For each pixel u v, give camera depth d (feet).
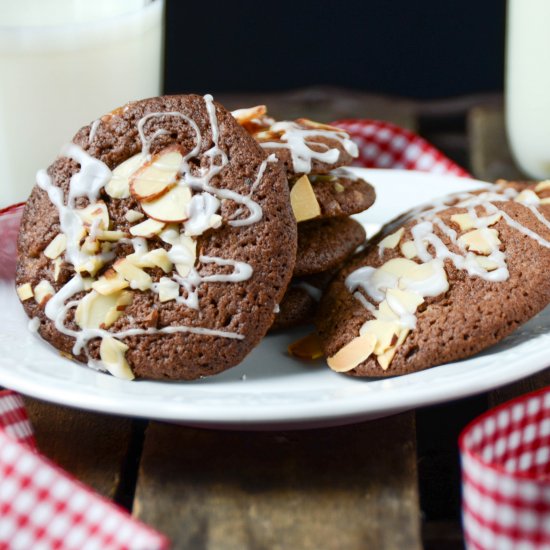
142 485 1.40
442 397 1.39
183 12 2.84
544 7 1.98
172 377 1.49
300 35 2.87
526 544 1.31
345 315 1.56
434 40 2.86
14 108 1.83
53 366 1.49
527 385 1.57
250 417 1.37
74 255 1.53
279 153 1.58
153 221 1.51
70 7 1.94
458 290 1.53
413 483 1.41
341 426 1.47
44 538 1.30
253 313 1.49
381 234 1.66
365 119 2.28
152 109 1.53
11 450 1.32
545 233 1.56
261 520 1.37
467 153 2.31
